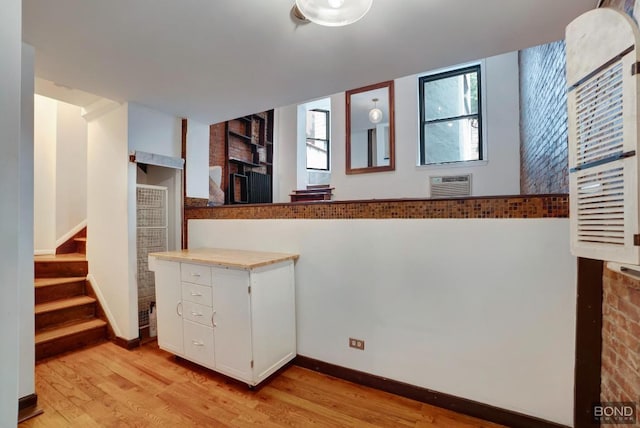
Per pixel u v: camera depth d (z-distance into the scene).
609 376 1.39
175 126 3.18
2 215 0.64
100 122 3.00
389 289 2.03
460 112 4.30
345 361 2.20
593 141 1.09
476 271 1.77
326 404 1.91
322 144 7.71
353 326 2.17
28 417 1.80
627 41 0.93
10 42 0.66
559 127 1.96
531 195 1.64
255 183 5.80
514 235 1.68
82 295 3.16
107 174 2.93
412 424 1.72
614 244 1.00
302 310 2.39
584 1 1.47
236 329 2.07
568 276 1.56
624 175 0.96
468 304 1.79
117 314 2.85
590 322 1.50
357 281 2.15
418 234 1.94
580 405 1.52
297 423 1.74
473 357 1.78
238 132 5.62
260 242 2.66
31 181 1.92
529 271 1.65
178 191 3.21
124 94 2.60
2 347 0.64
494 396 1.73
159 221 3.10
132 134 2.79
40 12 1.52
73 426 1.74
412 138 4.52
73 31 1.70
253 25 1.66
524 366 1.66
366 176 4.87
